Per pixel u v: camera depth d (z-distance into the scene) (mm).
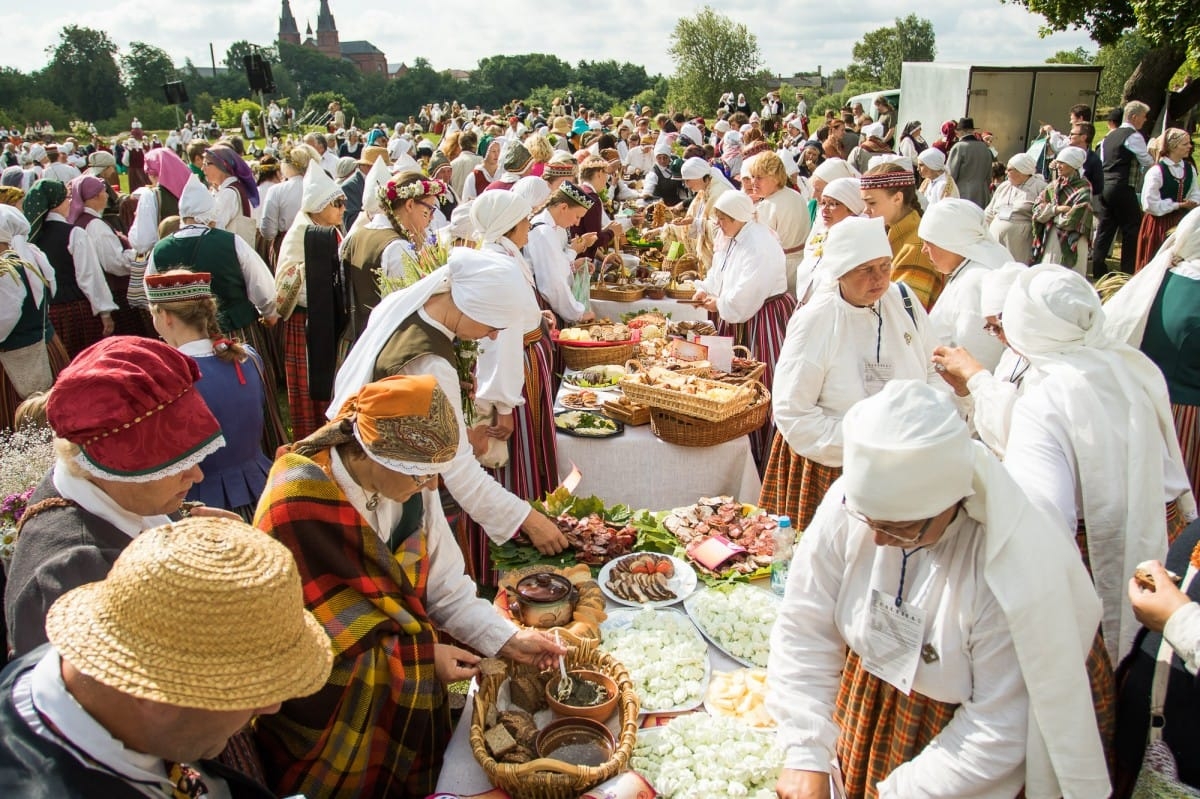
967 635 1658
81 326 6203
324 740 1949
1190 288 3484
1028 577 1563
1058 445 2395
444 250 3523
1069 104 16828
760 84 58938
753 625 2459
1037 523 1610
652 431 4062
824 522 1854
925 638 1698
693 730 1998
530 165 7496
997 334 2980
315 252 4664
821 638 1907
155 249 4848
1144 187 9352
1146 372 2479
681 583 2725
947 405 1583
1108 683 1745
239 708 1139
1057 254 9305
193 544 1202
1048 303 2467
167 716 1159
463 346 2955
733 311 5145
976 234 3625
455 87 96562
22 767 1124
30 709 1168
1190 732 1676
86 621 1165
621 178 14672
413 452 1855
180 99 26500
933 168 9766
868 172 4277
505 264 2760
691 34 57375
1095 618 1676
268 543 1277
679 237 8258
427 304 2775
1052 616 1557
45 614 1656
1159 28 16062
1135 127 10445
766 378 5160
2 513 2480
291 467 1945
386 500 2100
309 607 1918
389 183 4676
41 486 1852
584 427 4113
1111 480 2350
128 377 1712
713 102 57688
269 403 5094
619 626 2479
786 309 5230
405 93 95125
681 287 6648
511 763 1881
